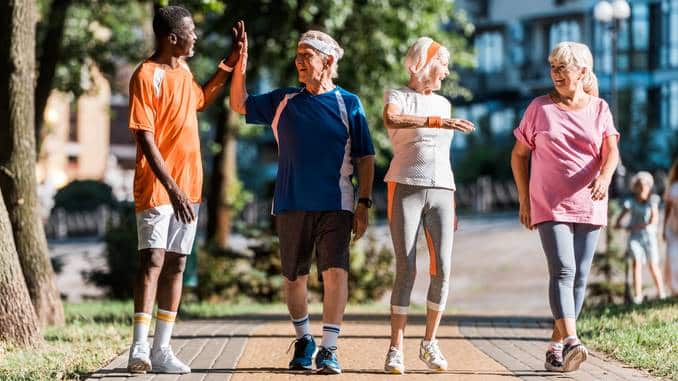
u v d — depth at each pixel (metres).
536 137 16.50
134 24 53.06
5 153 24.27
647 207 34.06
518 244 65.06
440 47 16.02
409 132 15.86
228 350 18.20
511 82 115.75
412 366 16.91
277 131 16.20
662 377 15.85
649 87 107.38
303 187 15.87
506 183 101.19
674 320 21.28
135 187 15.59
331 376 15.45
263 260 37.22
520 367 16.86
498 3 116.50
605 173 16.19
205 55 46.16
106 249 40.16
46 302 24.80
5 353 18.72
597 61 109.50
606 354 18.61
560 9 112.12
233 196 49.03
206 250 37.62
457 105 118.81
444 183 15.90
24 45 23.67
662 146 102.00
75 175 118.69
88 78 50.00
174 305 15.80
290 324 23.80
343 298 15.83
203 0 33.09
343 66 42.59
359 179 16.31
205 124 48.53
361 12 42.19
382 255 37.31
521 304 44.12
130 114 15.27
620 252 34.88
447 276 16.06
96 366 16.67
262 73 45.50
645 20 107.69
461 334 21.98
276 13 41.09
